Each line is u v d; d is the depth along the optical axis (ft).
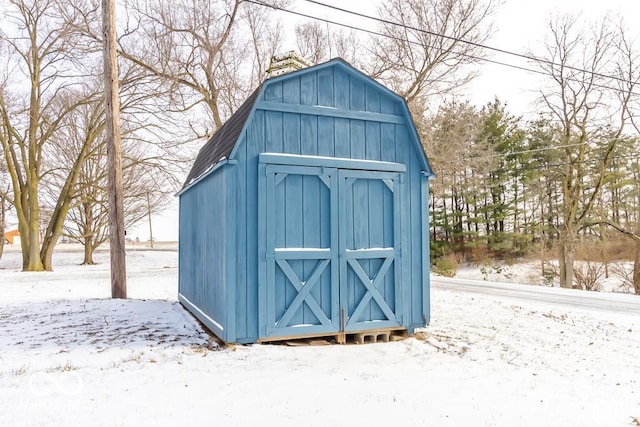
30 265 67.97
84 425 10.69
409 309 21.99
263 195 19.16
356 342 20.66
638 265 69.87
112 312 26.25
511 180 111.75
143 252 124.47
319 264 20.06
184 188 30.09
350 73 21.44
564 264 77.10
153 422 11.07
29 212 70.08
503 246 105.40
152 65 66.80
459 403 13.41
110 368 15.38
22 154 69.00
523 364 18.35
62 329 21.70
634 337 25.29
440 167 78.23
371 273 21.27
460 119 78.74
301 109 20.24
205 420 11.34
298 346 19.31
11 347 18.20
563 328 26.73
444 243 115.55
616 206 86.79
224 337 18.48
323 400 13.14
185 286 30.32
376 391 14.14
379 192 21.74
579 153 76.02
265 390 13.82
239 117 21.33
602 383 16.46
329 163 20.44
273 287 19.16
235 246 18.69
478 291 46.14
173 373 15.08
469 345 21.09
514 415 12.62
